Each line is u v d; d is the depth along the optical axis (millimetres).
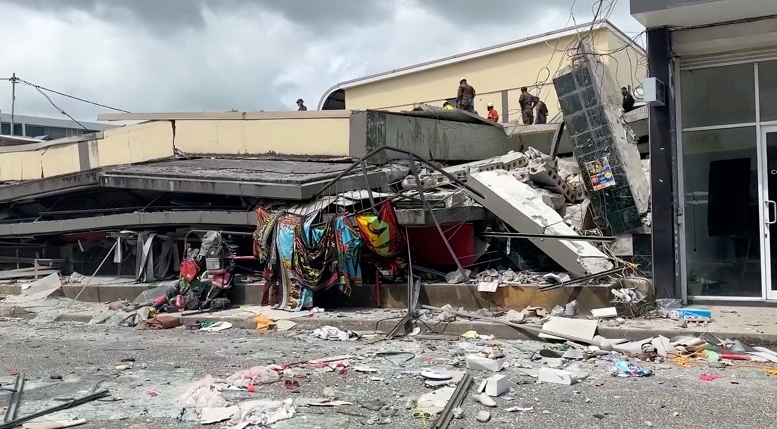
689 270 10516
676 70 10547
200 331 10453
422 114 15703
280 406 5910
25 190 15867
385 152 14633
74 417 5809
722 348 7863
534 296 9859
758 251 10148
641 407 5863
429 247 11562
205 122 16641
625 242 10938
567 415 5652
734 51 10273
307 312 10852
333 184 12172
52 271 15297
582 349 8156
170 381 7062
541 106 20578
